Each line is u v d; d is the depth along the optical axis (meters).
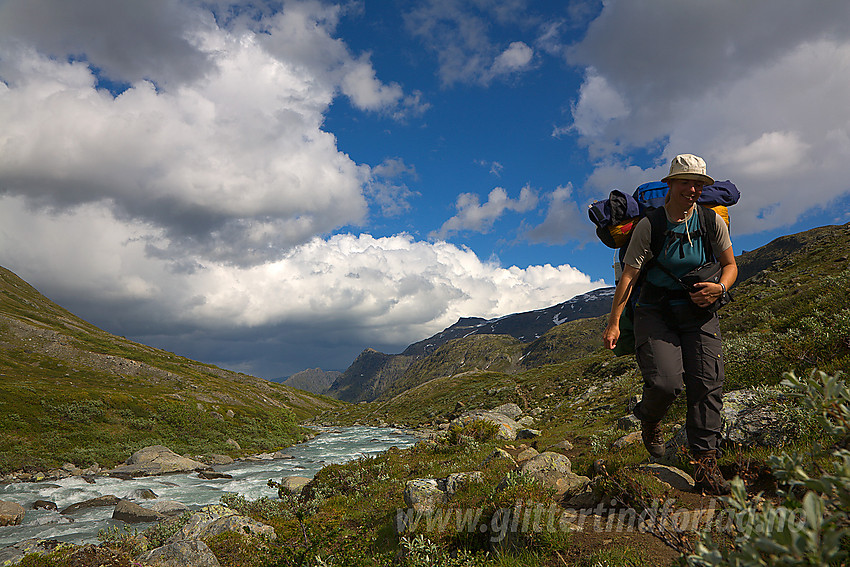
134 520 21.73
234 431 59.59
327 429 91.00
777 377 7.38
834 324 7.53
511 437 19.81
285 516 12.35
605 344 4.46
